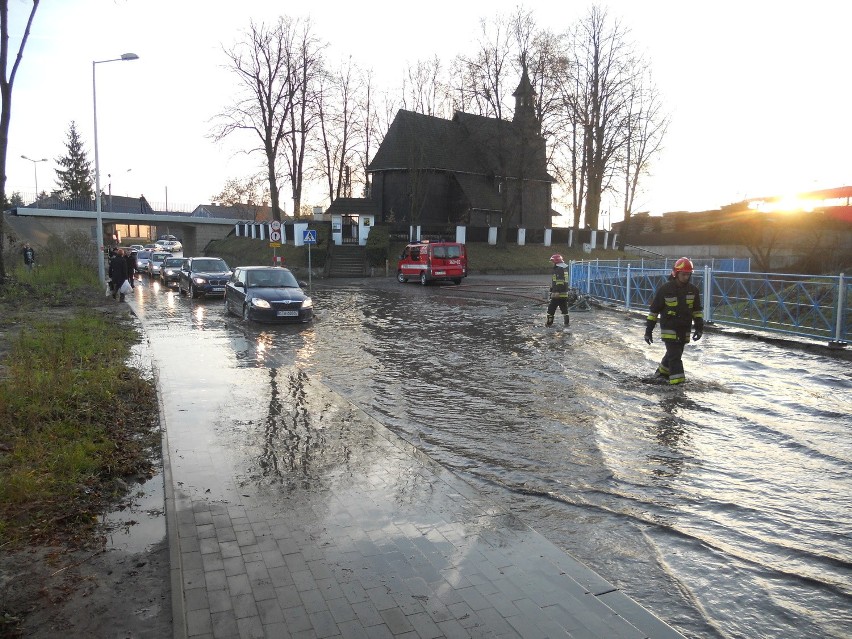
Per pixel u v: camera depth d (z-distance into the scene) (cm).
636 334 1435
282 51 4400
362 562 393
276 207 4644
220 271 2342
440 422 740
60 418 650
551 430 706
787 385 912
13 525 438
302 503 482
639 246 5438
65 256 2756
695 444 655
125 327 1460
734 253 4481
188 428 668
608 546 439
